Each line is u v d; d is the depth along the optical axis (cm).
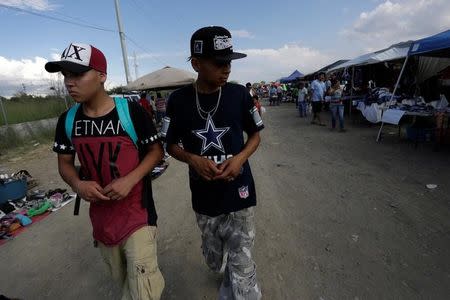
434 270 277
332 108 1062
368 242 330
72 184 183
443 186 464
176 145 208
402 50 1206
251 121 205
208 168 185
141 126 187
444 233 335
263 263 308
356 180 525
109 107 183
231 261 216
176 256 336
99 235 193
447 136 692
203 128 193
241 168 203
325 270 290
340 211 410
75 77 169
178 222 422
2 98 1412
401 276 273
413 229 349
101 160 180
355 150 748
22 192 573
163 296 274
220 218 215
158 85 1419
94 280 312
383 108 860
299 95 1608
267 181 561
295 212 419
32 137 1305
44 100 1731
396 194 449
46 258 365
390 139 841
